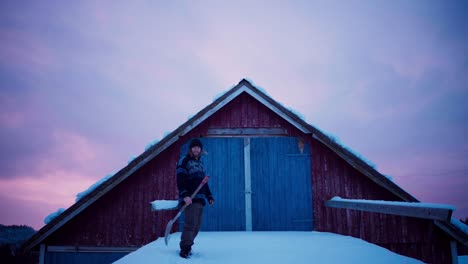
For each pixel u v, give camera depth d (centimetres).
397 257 421
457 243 818
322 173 810
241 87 814
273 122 835
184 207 392
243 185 800
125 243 778
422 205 414
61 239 787
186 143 819
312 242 541
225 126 831
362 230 790
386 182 752
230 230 776
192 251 450
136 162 748
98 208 798
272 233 700
